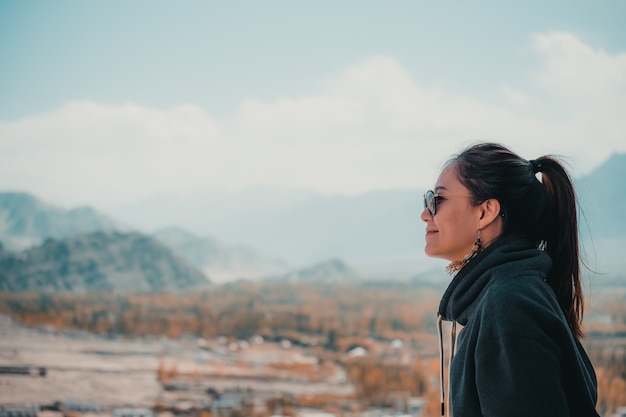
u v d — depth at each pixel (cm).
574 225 124
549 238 124
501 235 121
